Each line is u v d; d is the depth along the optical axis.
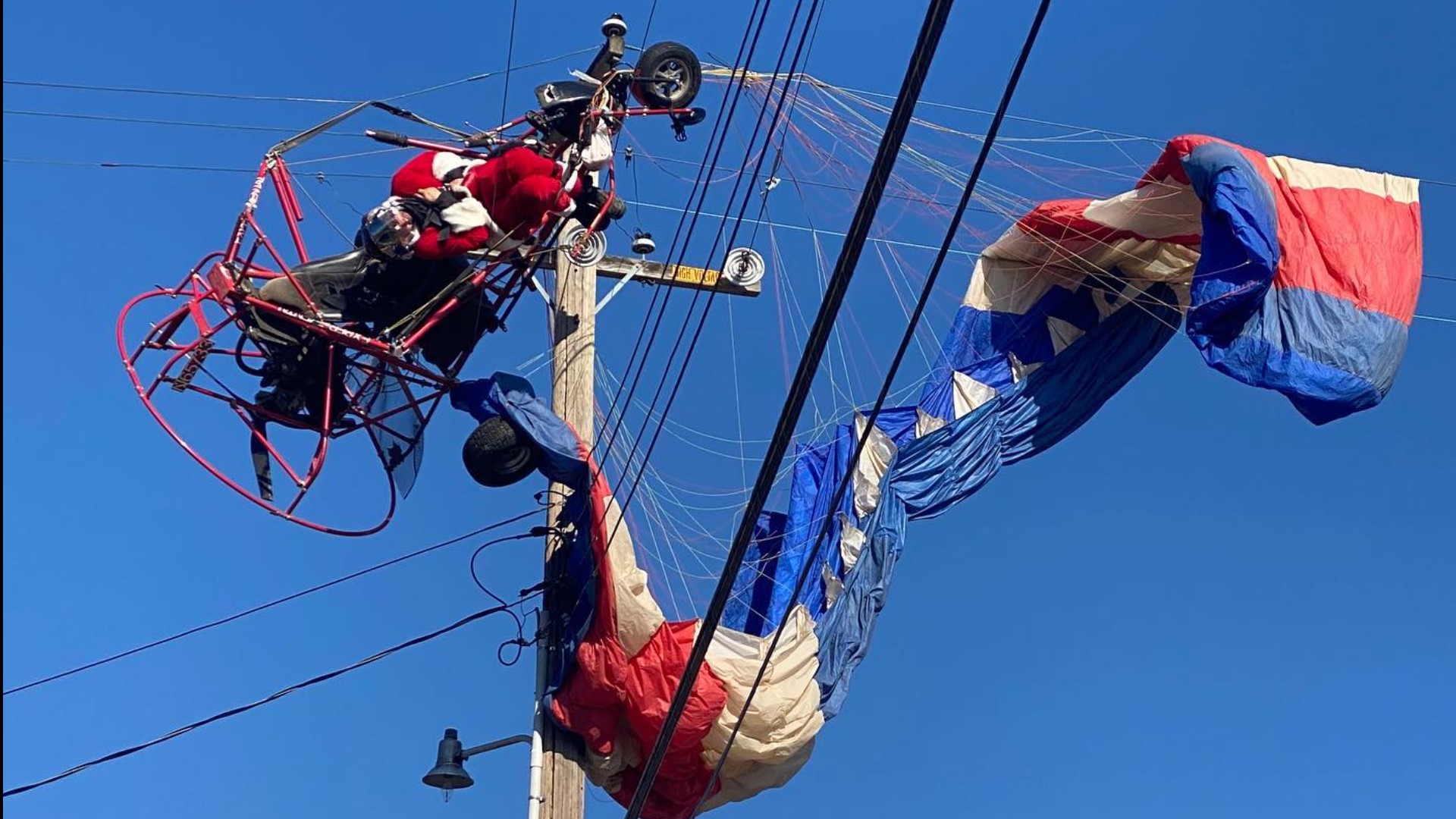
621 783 11.45
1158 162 12.42
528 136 10.66
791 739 11.46
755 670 11.27
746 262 12.29
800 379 7.28
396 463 11.17
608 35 10.59
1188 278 13.62
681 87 10.62
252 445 10.62
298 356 10.23
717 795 11.80
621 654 10.91
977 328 13.62
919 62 5.90
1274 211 11.78
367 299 10.27
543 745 11.05
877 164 6.29
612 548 10.87
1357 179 12.52
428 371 10.73
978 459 13.25
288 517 10.38
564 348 11.51
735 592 12.70
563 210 10.32
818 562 12.43
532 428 10.77
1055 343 13.66
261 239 9.88
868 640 12.48
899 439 13.11
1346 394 11.80
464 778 10.93
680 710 9.07
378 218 9.95
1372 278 12.05
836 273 6.73
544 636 11.27
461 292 10.37
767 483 7.83
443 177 10.09
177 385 10.06
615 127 10.65
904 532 12.84
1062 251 13.49
